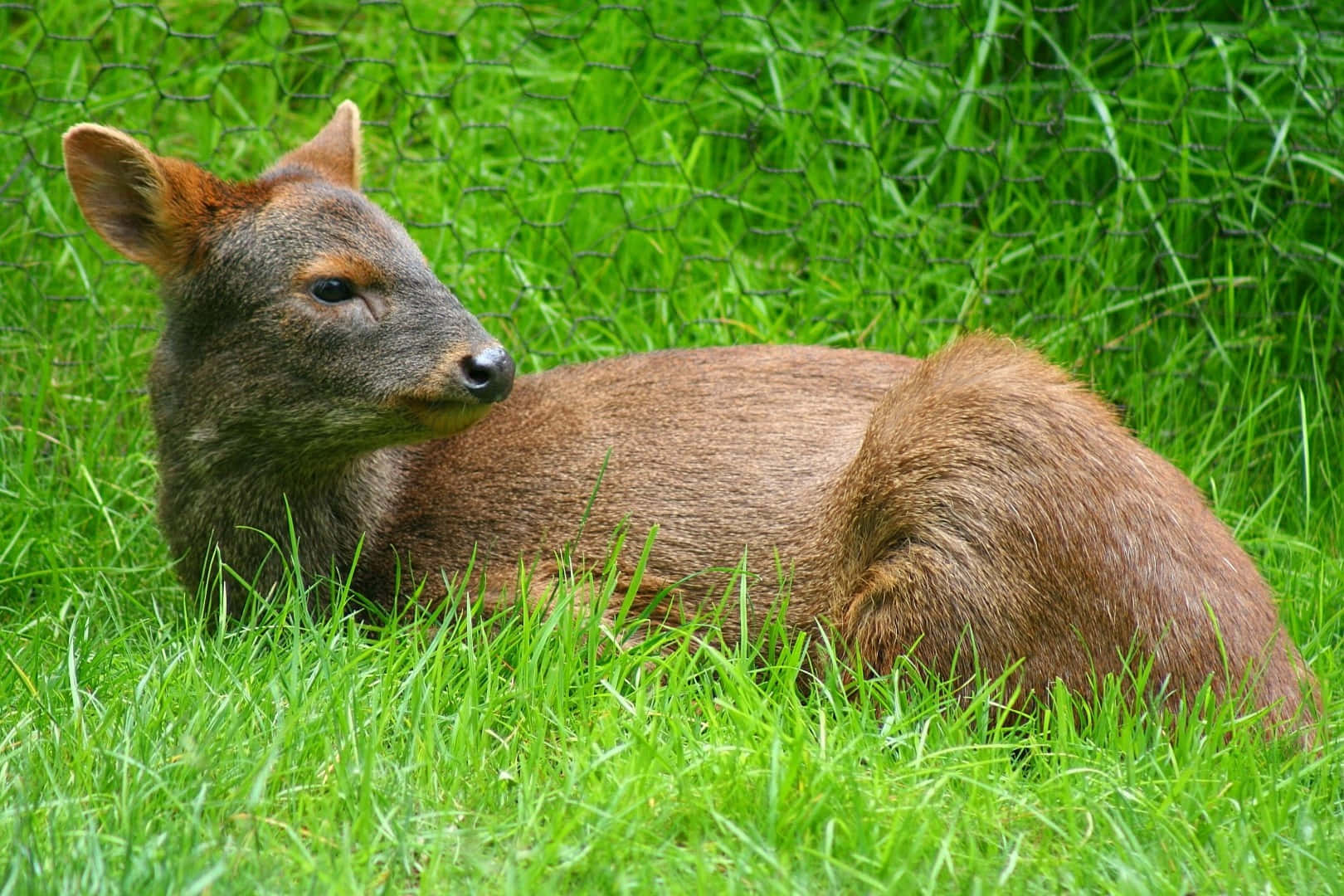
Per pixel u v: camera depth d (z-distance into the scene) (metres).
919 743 7.89
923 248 13.75
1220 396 12.69
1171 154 13.91
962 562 8.77
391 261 9.52
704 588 9.54
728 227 14.45
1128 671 8.60
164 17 14.58
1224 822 7.52
